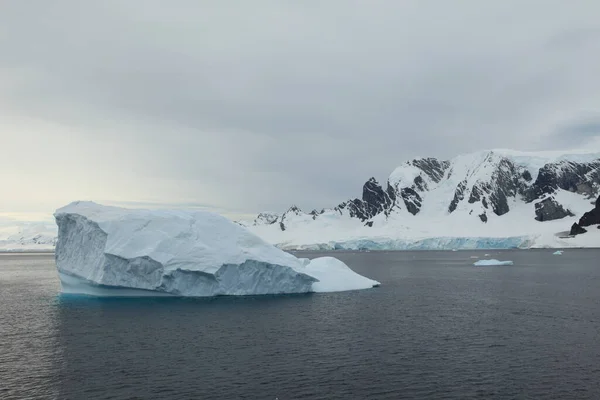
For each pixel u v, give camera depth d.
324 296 67.06
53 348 38.53
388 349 37.94
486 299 64.81
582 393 28.34
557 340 40.38
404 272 119.25
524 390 28.92
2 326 47.09
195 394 28.42
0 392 28.86
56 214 67.62
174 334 43.09
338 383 30.22
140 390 29.06
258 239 67.81
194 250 60.78
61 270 68.81
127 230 61.38
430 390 29.03
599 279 92.00
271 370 32.69
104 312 54.16
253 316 51.53
